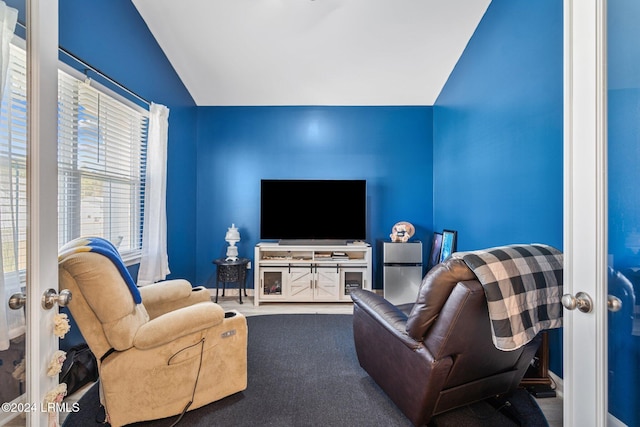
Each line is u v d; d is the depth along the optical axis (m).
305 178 3.93
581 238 0.88
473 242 2.84
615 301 0.84
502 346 1.13
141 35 2.56
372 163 3.94
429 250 3.91
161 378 1.48
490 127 2.52
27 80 0.88
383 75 3.37
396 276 3.53
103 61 2.10
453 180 3.30
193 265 3.77
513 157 2.21
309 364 2.10
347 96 3.74
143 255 2.54
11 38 0.92
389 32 2.76
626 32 0.92
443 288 1.23
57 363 0.93
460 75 3.08
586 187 0.86
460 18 2.62
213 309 1.57
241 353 1.71
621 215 0.94
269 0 2.40
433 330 1.27
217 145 3.89
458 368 1.31
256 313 3.22
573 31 0.89
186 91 3.52
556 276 1.33
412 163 3.94
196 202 3.86
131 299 1.44
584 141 0.87
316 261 3.52
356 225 3.71
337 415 1.57
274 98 3.75
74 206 1.92
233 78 3.38
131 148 2.48
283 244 3.67
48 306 0.90
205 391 1.60
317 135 3.93
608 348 0.86
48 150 0.91
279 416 1.56
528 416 1.55
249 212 3.91
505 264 1.21
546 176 1.88
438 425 1.48
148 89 2.69
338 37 2.81
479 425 1.49
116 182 2.32
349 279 3.63
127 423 1.44
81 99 1.95
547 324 1.27
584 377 0.87
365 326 1.80
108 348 1.41
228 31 2.72
